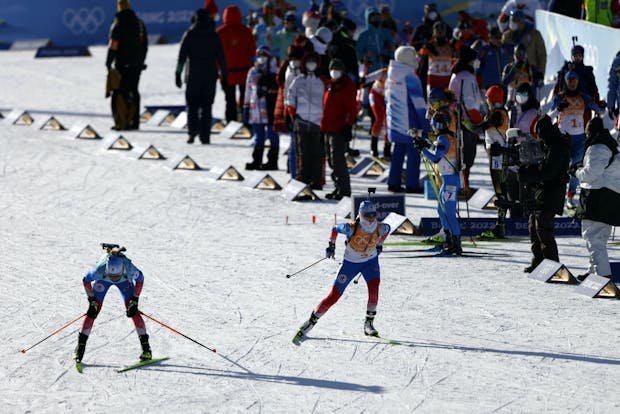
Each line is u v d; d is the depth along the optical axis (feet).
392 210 188.03
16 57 515.09
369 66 278.67
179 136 302.66
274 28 355.15
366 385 110.01
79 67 474.90
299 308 139.23
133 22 302.66
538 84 249.14
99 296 116.06
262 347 123.13
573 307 138.72
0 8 553.23
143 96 387.96
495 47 255.09
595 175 144.25
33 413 103.24
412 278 154.30
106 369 116.16
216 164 256.32
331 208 206.59
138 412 103.04
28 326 132.77
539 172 151.64
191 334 128.57
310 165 223.92
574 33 277.23
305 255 168.76
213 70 282.15
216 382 111.55
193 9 540.93
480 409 102.53
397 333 127.75
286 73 221.66
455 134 170.09
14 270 161.68
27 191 226.58
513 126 194.08
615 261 162.40
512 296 144.25
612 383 109.50
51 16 548.31
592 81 210.38
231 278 155.33
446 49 233.76
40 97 384.68
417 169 220.02
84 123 300.61
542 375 112.27
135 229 190.39
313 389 109.09
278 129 227.61
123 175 243.81
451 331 128.36
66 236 185.37
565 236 184.24
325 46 241.14
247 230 188.34
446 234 169.27
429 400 105.29
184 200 215.92
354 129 281.74
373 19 279.90
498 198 180.24
